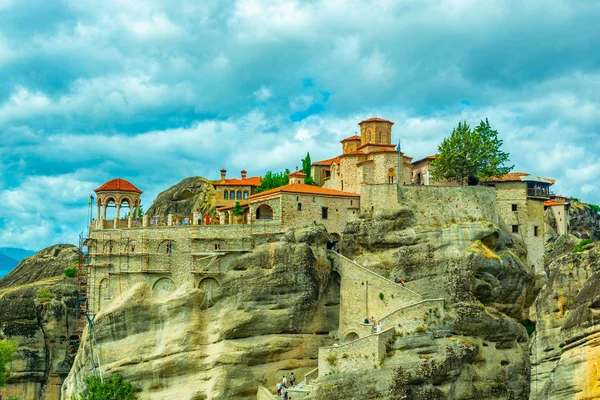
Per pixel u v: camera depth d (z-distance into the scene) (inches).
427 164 5128.0
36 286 5211.6
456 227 4252.0
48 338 5088.6
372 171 4771.2
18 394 4975.4
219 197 5497.1
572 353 2319.1
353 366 3698.3
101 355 4222.4
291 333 4138.8
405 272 4200.3
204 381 4052.7
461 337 3806.6
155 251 4411.9
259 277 4163.4
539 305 2874.0
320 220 4451.3
